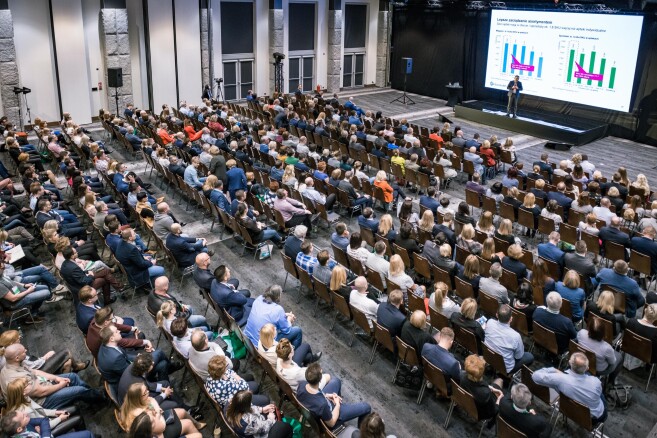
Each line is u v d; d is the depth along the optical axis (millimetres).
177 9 19922
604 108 18719
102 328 5547
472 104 22188
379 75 27719
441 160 13266
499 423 4855
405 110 22812
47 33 17641
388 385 6422
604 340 6383
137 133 16250
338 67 25922
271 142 12977
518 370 6117
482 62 22891
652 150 17578
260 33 23281
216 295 6527
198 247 8570
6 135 14102
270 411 5066
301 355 6113
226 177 11180
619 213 10508
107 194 10969
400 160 12695
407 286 7223
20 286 7160
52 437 4867
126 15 18641
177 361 6324
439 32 24391
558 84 19312
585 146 17938
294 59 24781
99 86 19234
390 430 5742
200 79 21312
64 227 8977
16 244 8312
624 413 6098
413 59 26000
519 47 20188
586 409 4984
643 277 8977
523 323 6574
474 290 7234
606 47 17672
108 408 5922
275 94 20734
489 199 10828
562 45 18844
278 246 9805
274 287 6203
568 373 5246
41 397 5277
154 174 13391
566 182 11430
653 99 17703
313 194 10320
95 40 18734
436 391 6203
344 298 6844
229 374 5004
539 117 20109
